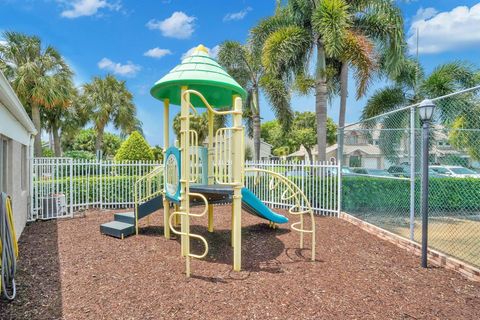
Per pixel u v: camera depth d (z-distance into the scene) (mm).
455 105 6004
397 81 13039
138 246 5605
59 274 4207
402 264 4605
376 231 6438
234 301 3385
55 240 6043
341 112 11305
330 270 4336
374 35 10766
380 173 7262
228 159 4566
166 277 4098
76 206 9898
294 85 11234
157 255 5066
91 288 3740
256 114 16078
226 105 6914
